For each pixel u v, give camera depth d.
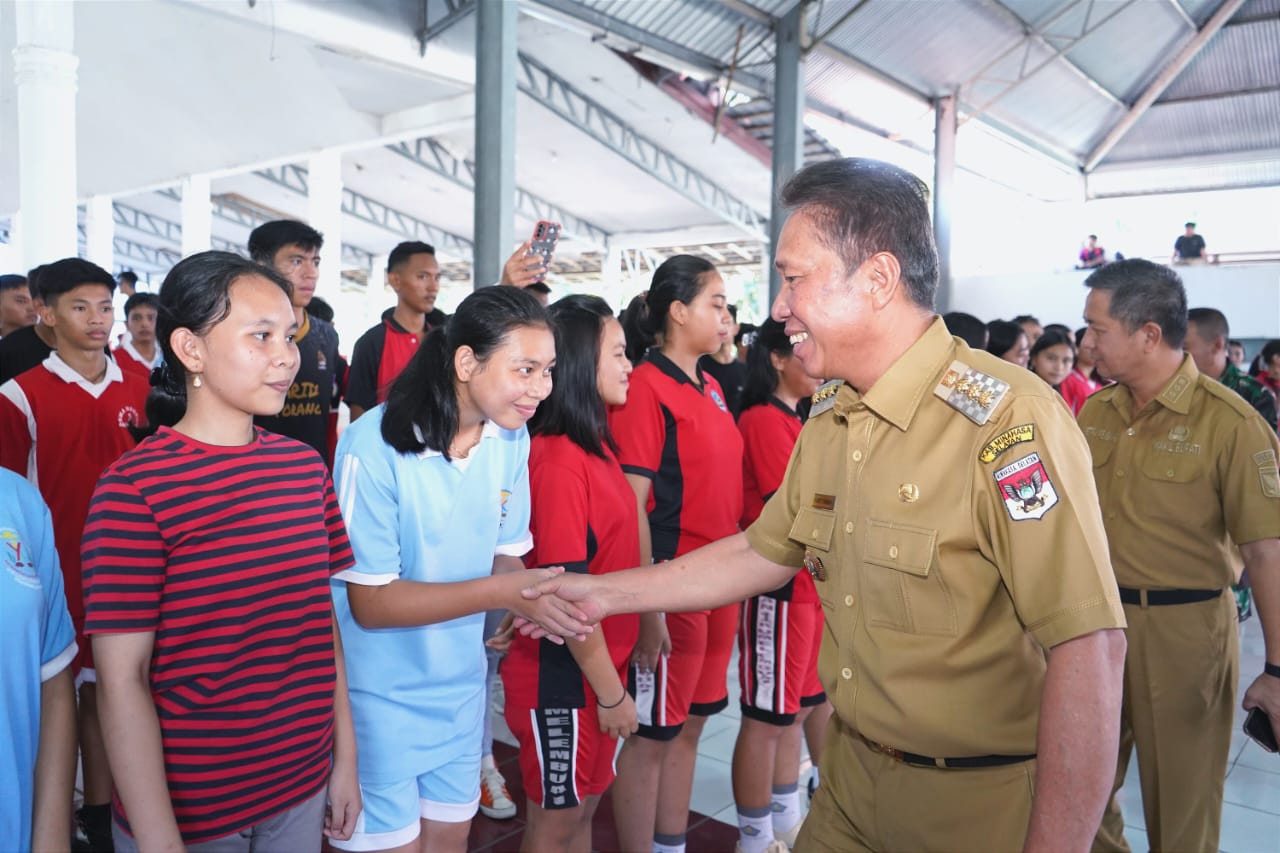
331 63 8.48
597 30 7.09
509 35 5.83
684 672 1.98
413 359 1.47
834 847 1.23
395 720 1.49
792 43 7.87
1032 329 5.28
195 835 1.21
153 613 1.15
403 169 12.84
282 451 1.30
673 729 1.99
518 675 1.72
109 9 7.17
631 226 15.26
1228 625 1.89
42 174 4.78
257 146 10.85
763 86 8.95
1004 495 1.00
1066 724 0.94
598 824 2.47
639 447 2.00
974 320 2.37
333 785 1.38
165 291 1.21
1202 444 1.83
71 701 1.12
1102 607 0.94
